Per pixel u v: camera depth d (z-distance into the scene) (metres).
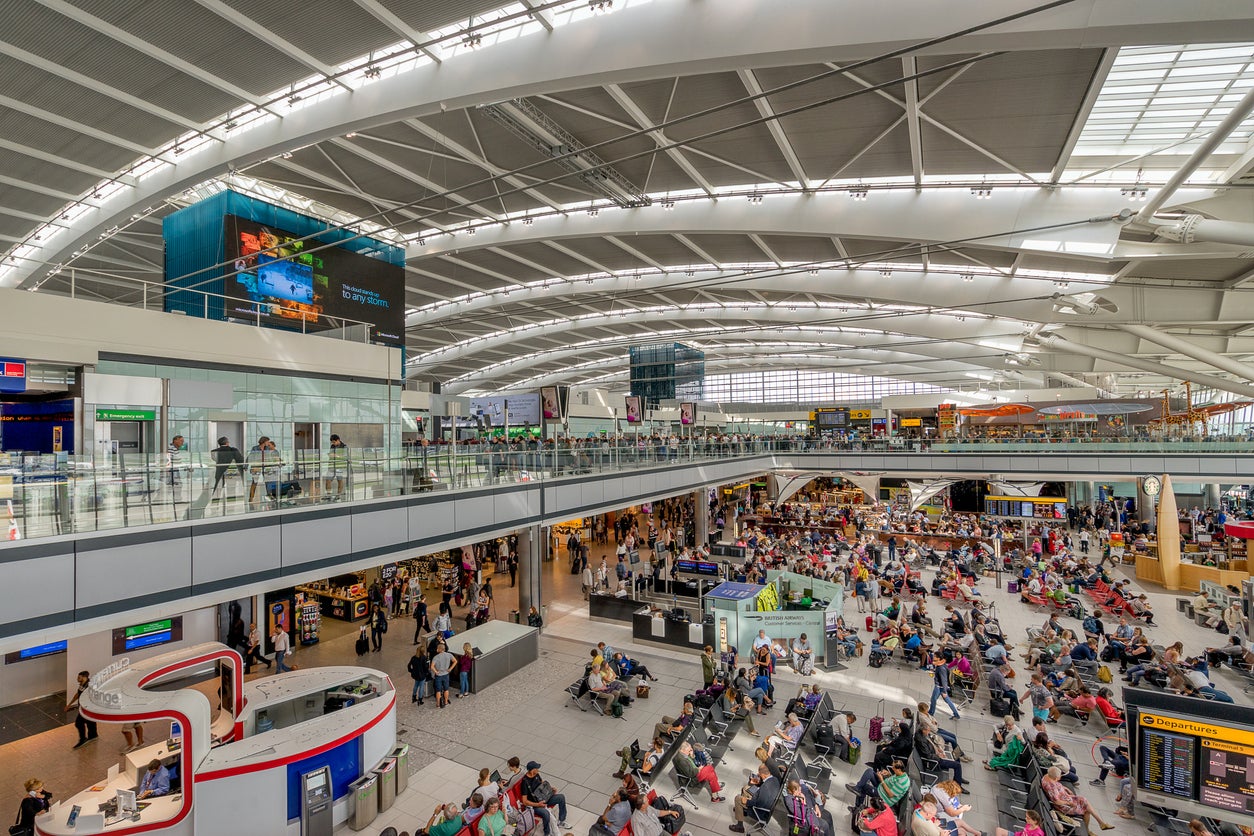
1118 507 35.81
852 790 9.46
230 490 10.66
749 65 13.69
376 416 20.92
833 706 12.84
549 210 28.19
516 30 15.39
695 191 25.14
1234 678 14.36
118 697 8.28
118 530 9.05
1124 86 15.05
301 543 11.65
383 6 13.73
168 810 8.06
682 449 28.39
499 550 25.41
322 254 25.38
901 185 22.16
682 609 18.36
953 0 11.77
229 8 13.73
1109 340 34.16
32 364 12.87
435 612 19.92
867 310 43.78
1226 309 24.20
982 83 15.16
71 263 31.94
